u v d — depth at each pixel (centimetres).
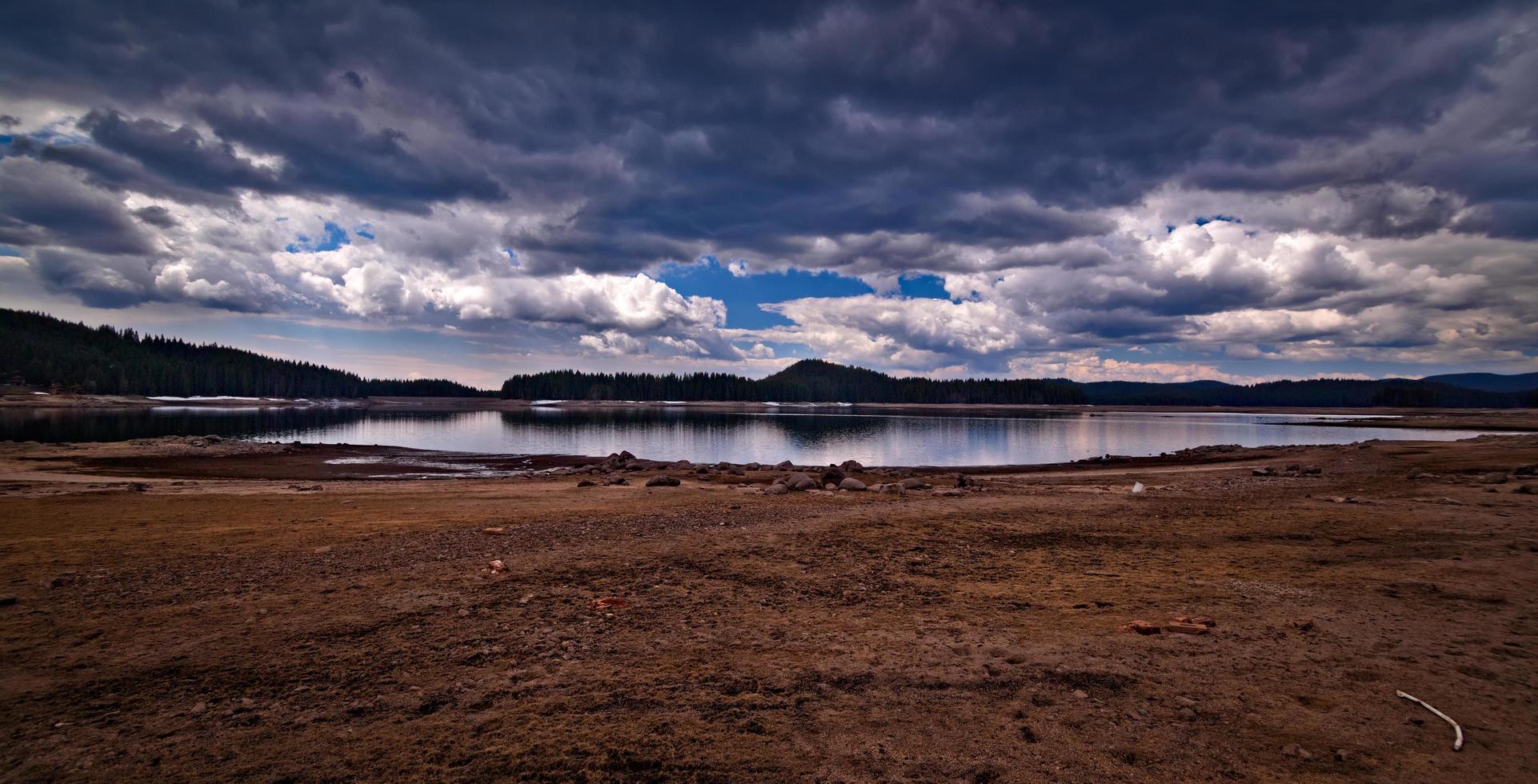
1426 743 464
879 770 438
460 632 717
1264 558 1085
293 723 507
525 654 653
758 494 2089
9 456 3325
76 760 452
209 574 965
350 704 540
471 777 431
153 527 1384
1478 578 916
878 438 6962
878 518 1506
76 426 7256
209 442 4306
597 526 1394
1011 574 998
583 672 609
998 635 711
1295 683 571
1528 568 971
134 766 445
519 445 5778
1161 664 619
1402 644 665
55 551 1126
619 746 471
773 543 1219
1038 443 6222
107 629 720
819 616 786
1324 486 2127
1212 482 2341
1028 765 442
